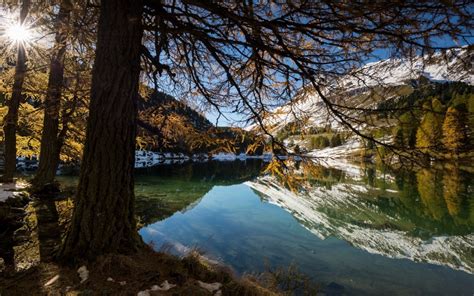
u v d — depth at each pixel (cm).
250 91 461
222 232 1168
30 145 1434
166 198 1858
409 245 1198
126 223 395
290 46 335
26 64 802
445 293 773
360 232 1364
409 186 3000
